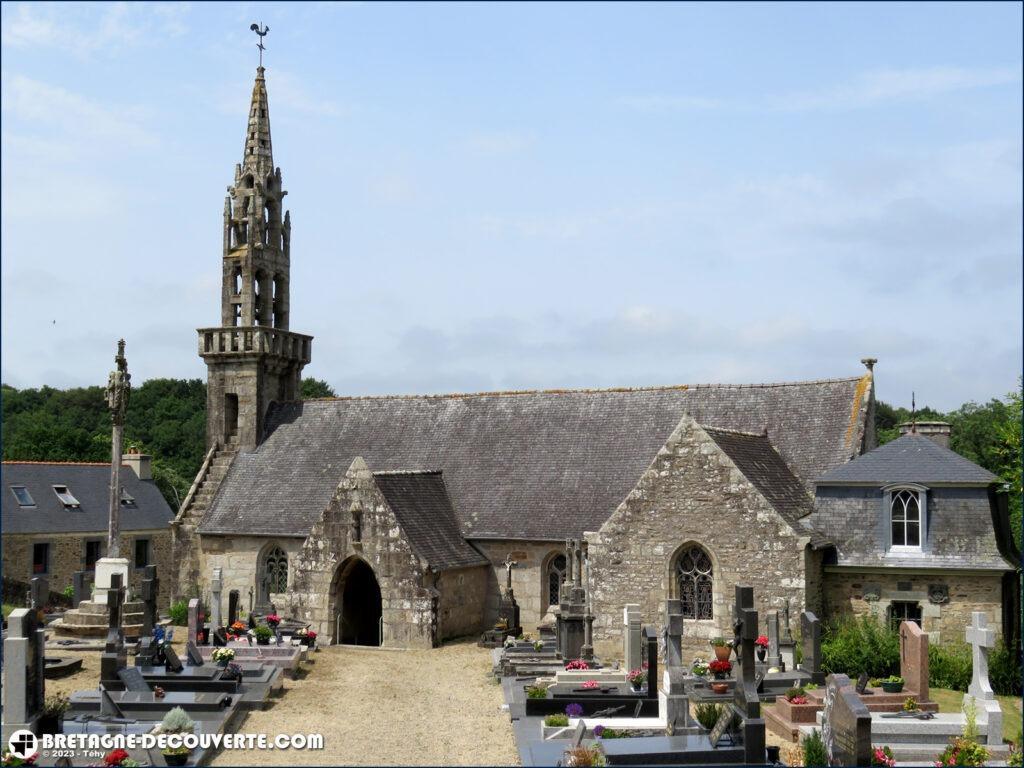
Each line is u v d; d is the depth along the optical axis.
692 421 38.25
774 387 47.69
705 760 24.06
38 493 64.50
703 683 31.95
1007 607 37.03
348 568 44.28
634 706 29.53
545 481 48.16
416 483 47.25
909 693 29.53
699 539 37.62
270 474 53.56
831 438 44.66
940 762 24.77
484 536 46.94
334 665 38.28
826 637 36.66
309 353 59.47
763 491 38.19
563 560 45.84
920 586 36.94
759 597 36.66
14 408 112.00
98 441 92.56
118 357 44.88
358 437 53.75
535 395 52.00
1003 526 39.53
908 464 38.16
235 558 51.34
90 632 41.16
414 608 42.50
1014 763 25.19
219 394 56.12
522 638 43.62
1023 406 52.53
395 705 31.88
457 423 52.47
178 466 104.56
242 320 56.12
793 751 25.80
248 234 57.03
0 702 26.31
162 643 32.94
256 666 34.94
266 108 58.84
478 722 29.73
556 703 29.61
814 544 36.53
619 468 47.41
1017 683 33.66
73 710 28.88
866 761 22.89
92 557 65.62
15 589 58.50
